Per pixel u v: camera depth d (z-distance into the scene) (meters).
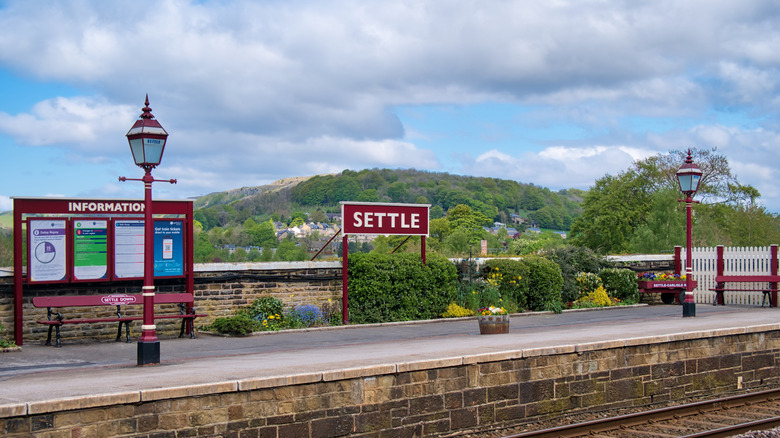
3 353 13.70
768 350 14.11
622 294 24.55
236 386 8.54
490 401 10.53
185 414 8.27
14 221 14.75
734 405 11.76
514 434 9.60
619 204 55.06
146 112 11.54
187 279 16.55
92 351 13.94
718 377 13.27
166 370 10.51
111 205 15.76
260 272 17.75
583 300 23.39
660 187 52.66
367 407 9.48
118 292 15.96
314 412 9.10
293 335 16.59
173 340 15.66
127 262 15.88
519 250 62.06
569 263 24.23
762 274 23.92
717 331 13.23
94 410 7.73
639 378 12.14
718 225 51.28
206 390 8.36
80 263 15.40
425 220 20.00
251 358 12.26
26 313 15.02
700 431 10.09
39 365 12.10
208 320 17.06
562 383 11.27
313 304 18.48
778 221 52.41
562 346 11.25
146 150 11.28
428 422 9.97
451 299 20.67
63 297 14.29
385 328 18.00
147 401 8.04
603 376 11.72
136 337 15.97
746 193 54.53
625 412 11.57
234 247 71.19
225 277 17.23
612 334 13.80
